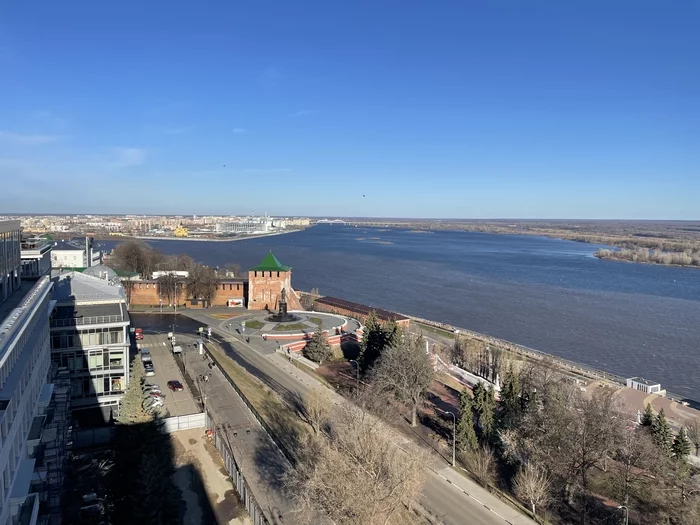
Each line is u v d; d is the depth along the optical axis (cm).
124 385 7419
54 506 4562
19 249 5747
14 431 3862
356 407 6625
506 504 5881
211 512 5272
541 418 6912
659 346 15312
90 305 7688
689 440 7769
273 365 10338
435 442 7425
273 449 6356
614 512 5884
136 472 4928
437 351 13225
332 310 16350
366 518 4400
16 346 4050
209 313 15150
